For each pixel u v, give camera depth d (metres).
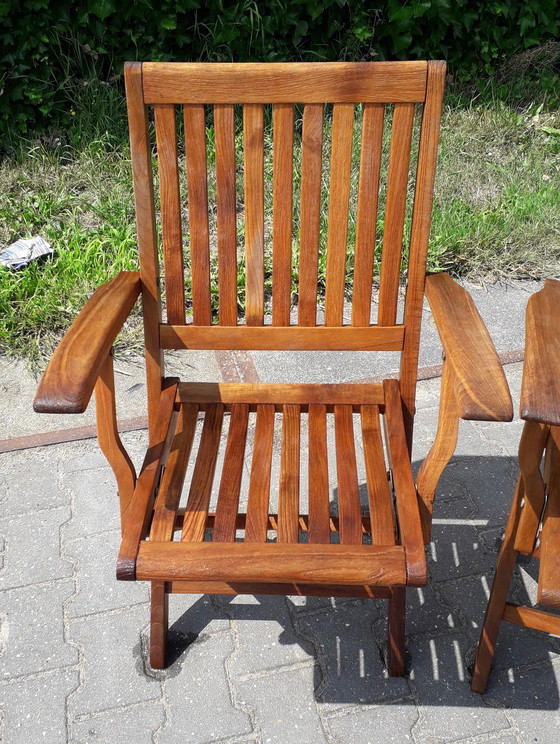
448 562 2.04
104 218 3.58
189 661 1.78
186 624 1.87
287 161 1.60
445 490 2.28
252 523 1.43
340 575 1.31
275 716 1.66
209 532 2.12
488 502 2.24
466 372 1.28
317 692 1.71
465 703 1.69
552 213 3.65
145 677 1.74
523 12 4.62
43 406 1.18
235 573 1.32
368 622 1.88
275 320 1.74
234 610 1.91
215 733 1.63
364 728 1.64
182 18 4.16
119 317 1.49
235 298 1.71
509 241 3.49
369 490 1.51
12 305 3.02
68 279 3.07
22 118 4.07
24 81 3.98
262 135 1.58
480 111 4.51
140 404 2.61
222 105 1.55
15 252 3.25
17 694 1.70
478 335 1.41
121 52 4.21
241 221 3.60
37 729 1.63
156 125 1.56
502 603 1.60
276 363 2.80
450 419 1.47
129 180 3.75
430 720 1.65
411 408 1.78
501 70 4.86
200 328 1.72
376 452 1.62
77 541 2.09
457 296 1.58
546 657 1.79
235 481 1.54
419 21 4.46
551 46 4.81
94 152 3.94
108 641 1.82
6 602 1.91
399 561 1.32
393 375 2.73
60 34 4.03
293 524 1.44
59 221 3.56
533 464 1.41
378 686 1.72
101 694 1.71
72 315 2.96
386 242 1.64
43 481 2.29
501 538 2.12
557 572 1.30
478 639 1.83
